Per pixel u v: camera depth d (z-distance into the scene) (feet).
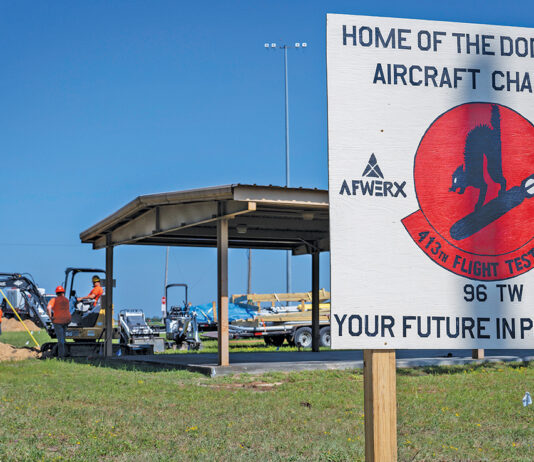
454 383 40.68
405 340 12.76
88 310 74.08
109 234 70.64
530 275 13.39
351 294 12.72
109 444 22.98
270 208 51.78
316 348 73.20
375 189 13.00
